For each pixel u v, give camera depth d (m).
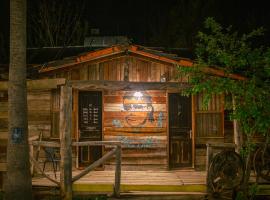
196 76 8.10
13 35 7.47
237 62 7.92
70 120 8.13
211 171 8.36
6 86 8.77
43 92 10.32
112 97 10.53
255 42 15.06
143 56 10.15
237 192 8.43
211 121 10.59
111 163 10.48
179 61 9.46
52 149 9.41
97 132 10.52
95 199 8.27
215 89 7.88
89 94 10.51
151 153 10.55
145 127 10.55
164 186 8.59
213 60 8.51
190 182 8.86
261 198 8.74
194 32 20.28
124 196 8.40
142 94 10.55
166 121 10.55
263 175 8.84
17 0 7.43
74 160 10.38
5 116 9.38
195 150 10.52
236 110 7.89
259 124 7.63
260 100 7.64
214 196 8.37
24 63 7.57
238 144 8.73
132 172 10.16
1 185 9.13
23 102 7.53
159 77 10.28
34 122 10.31
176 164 10.54
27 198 7.52
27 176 7.58
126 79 10.19
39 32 21.03
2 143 9.33
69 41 21.17
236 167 8.45
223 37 8.20
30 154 8.68
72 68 10.09
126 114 10.54
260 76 8.05
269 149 9.05
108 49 9.46
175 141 10.57
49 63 9.52
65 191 8.05
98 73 10.21
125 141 10.51
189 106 10.59
